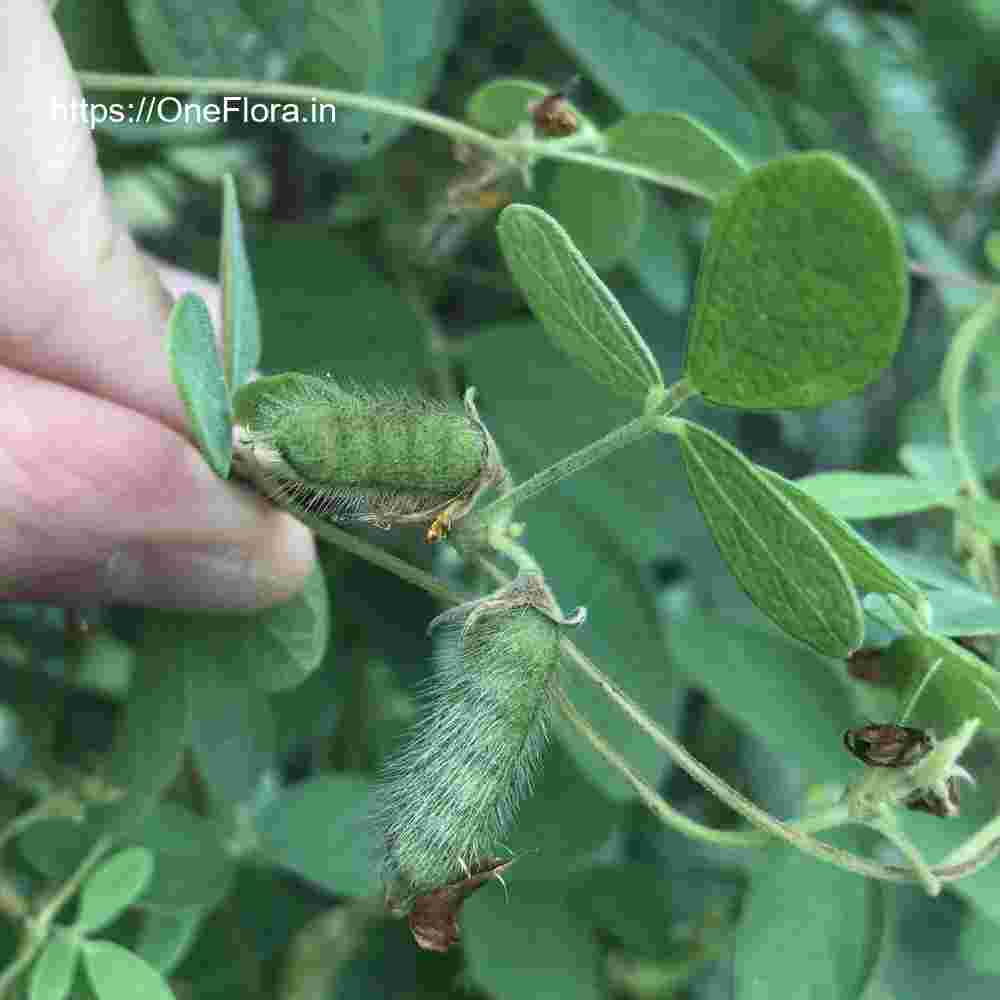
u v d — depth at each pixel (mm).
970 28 217
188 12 144
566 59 193
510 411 162
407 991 196
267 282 165
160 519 133
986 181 218
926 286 199
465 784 110
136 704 148
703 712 214
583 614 116
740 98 160
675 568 214
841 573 97
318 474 117
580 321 107
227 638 144
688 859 214
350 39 145
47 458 131
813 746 152
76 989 132
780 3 191
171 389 143
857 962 129
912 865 113
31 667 197
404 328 165
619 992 216
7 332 137
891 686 120
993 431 179
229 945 180
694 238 195
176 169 192
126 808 146
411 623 191
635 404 109
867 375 91
